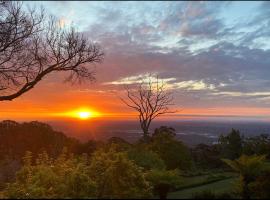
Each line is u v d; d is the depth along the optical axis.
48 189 13.39
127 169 12.79
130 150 19.75
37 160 17.36
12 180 19.38
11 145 26.31
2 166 22.12
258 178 12.53
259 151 28.52
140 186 12.44
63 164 16.23
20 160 25.16
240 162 13.57
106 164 13.40
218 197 9.16
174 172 12.74
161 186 11.95
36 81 21.36
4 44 19.69
